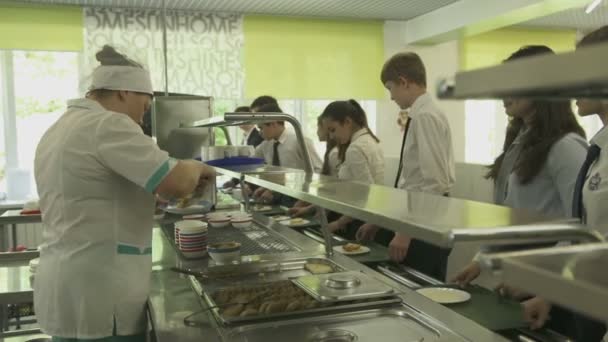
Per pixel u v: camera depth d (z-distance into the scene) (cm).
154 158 150
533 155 167
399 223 85
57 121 163
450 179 244
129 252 158
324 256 196
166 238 235
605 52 37
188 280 176
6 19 435
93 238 153
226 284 167
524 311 142
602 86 43
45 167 158
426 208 99
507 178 189
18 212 334
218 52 492
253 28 502
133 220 160
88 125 152
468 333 128
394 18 537
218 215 254
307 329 133
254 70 505
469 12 461
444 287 170
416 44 555
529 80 43
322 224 198
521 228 74
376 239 262
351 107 306
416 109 243
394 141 564
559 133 164
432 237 75
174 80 480
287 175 180
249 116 190
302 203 327
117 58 169
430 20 514
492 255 58
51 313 156
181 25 480
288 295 150
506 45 580
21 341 241
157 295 161
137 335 159
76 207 152
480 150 604
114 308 155
